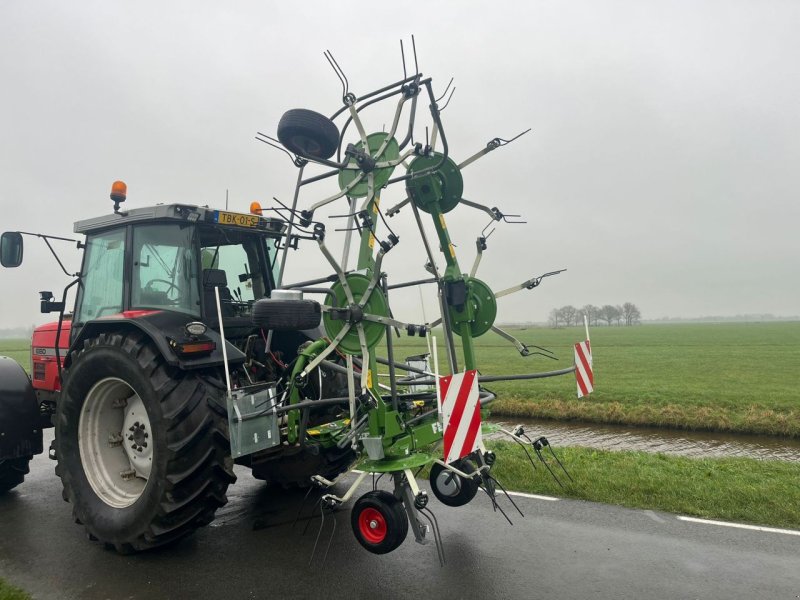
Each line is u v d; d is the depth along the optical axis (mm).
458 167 4066
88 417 3977
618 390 12961
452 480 4199
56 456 4043
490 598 2916
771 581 3072
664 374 16797
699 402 11172
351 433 3402
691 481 4785
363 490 5070
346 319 3371
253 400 3291
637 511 4219
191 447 3443
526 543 3643
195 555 3570
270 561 3457
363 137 3582
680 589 2990
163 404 3420
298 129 3438
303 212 3676
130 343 3605
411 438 3443
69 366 4195
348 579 3174
